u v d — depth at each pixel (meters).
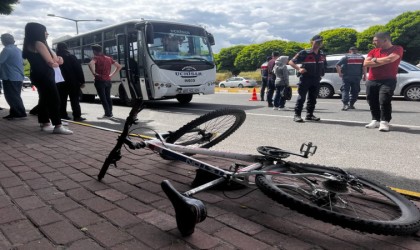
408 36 46.06
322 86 14.55
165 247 2.00
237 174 2.45
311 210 1.94
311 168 2.44
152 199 2.76
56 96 5.81
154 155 4.21
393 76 6.16
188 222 2.04
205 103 13.24
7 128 6.57
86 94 14.88
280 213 2.48
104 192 2.92
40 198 2.80
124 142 2.99
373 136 5.89
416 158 4.38
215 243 2.05
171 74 10.68
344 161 4.30
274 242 2.06
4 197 2.82
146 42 10.41
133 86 11.04
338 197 2.24
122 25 11.64
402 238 2.12
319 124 7.30
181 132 3.45
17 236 2.15
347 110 9.79
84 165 3.79
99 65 8.34
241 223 2.32
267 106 11.50
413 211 2.09
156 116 9.33
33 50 5.59
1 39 7.66
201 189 2.38
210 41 12.05
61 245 2.04
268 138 5.91
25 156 4.23
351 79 9.64
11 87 7.79
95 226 2.28
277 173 2.31
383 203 2.38
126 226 2.28
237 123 3.97
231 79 37.81
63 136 5.68
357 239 2.10
